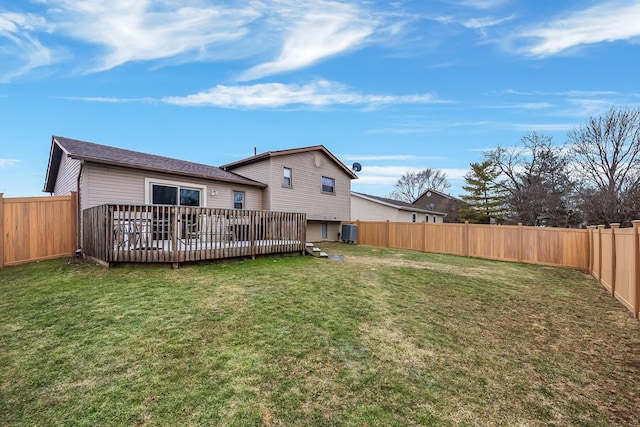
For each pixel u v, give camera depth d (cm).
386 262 985
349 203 1775
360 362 334
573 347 412
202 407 250
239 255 812
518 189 2514
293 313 455
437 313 511
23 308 439
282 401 262
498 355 378
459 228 1373
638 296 532
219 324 402
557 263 1134
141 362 309
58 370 293
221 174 1252
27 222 748
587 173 2162
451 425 247
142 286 547
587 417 270
